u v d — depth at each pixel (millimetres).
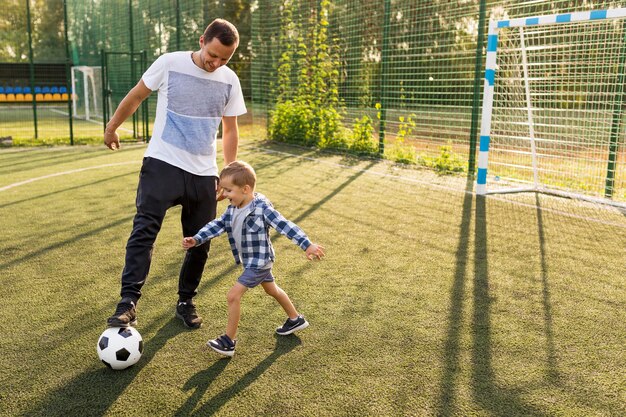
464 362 2967
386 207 6766
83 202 6910
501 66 8219
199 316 3561
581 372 2869
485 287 4109
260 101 14648
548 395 2645
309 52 12492
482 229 5785
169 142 3150
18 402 2562
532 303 3811
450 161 9641
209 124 3232
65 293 3930
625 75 7352
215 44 2996
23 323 3428
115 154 11633
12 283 4113
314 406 2535
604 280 4277
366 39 12125
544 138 8680
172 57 3139
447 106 9672
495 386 2723
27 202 6891
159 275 4316
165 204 3141
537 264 4660
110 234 5477
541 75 8258
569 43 7246
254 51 14477
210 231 3078
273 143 13336
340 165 10070
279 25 13289
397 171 9453
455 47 11523
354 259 4746
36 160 10672
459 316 3578
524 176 8680
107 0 19359
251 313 3602
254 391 2668
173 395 2635
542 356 3043
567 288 4102
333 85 12039
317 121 12516
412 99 10328
